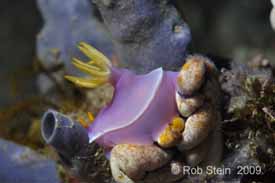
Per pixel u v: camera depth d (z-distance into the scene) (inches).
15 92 13.3
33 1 18.5
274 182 8.1
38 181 9.0
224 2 19.0
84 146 7.8
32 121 10.8
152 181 7.5
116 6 7.9
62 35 10.3
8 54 18.0
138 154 7.4
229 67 8.5
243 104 8.0
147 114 7.4
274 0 8.3
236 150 7.8
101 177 8.0
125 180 7.5
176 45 8.0
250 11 18.7
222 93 8.1
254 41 18.3
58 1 10.2
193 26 18.5
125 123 7.4
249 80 8.2
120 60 8.5
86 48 7.7
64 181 9.0
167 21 7.9
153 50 8.0
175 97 7.5
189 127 7.4
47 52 10.6
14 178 9.0
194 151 7.5
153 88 7.4
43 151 9.6
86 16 10.0
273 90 8.1
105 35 9.8
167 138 7.4
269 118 7.9
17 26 18.4
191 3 18.9
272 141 7.9
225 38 18.5
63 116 7.7
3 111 11.0
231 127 8.0
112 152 7.5
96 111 9.7
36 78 13.4
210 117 7.5
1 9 18.6
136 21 7.9
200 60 7.5
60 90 10.6
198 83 7.4
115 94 7.6
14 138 10.8
